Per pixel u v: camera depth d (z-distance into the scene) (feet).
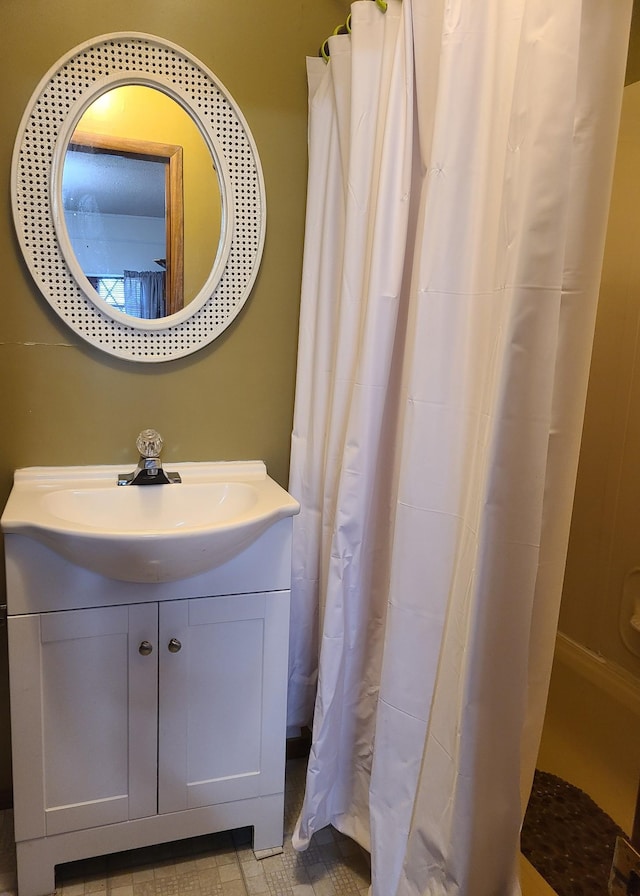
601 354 6.56
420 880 4.00
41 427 4.95
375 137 4.44
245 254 5.19
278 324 5.44
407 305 4.35
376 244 4.11
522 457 3.34
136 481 4.88
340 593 4.51
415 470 3.86
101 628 4.32
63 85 4.57
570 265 3.27
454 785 3.68
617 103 3.15
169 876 4.79
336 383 4.78
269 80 5.08
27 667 4.24
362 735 4.89
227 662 4.67
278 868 4.90
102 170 4.76
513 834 3.76
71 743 4.42
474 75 3.47
